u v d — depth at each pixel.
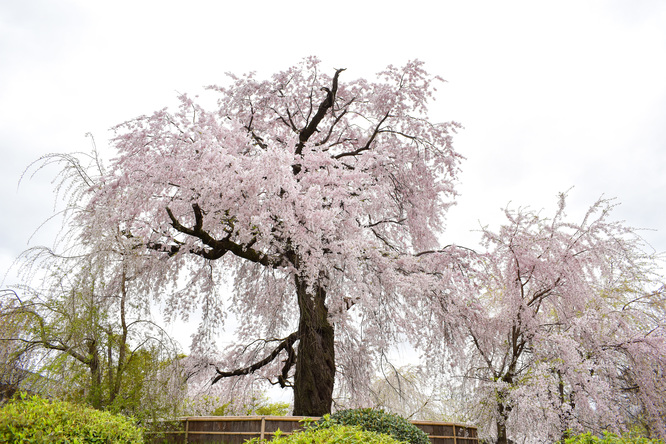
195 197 9.72
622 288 12.73
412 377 16.30
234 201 9.69
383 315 11.45
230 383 14.05
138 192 9.27
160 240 10.97
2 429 5.18
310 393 10.60
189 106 10.67
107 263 9.02
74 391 8.56
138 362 9.30
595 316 11.24
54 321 8.55
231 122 11.27
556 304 12.23
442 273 11.62
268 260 10.88
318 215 9.51
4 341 8.01
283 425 9.57
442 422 11.68
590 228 11.85
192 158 9.65
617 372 11.44
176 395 9.33
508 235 12.02
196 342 12.97
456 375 11.60
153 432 9.10
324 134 15.16
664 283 11.93
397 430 8.72
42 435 5.33
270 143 9.84
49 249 8.84
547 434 9.86
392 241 14.74
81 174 9.77
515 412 10.18
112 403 8.72
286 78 13.45
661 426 10.60
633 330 11.12
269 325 13.63
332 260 10.46
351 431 6.40
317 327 11.24
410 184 13.92
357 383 12.23
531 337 11.53
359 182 11.20
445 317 11.04
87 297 8.58
